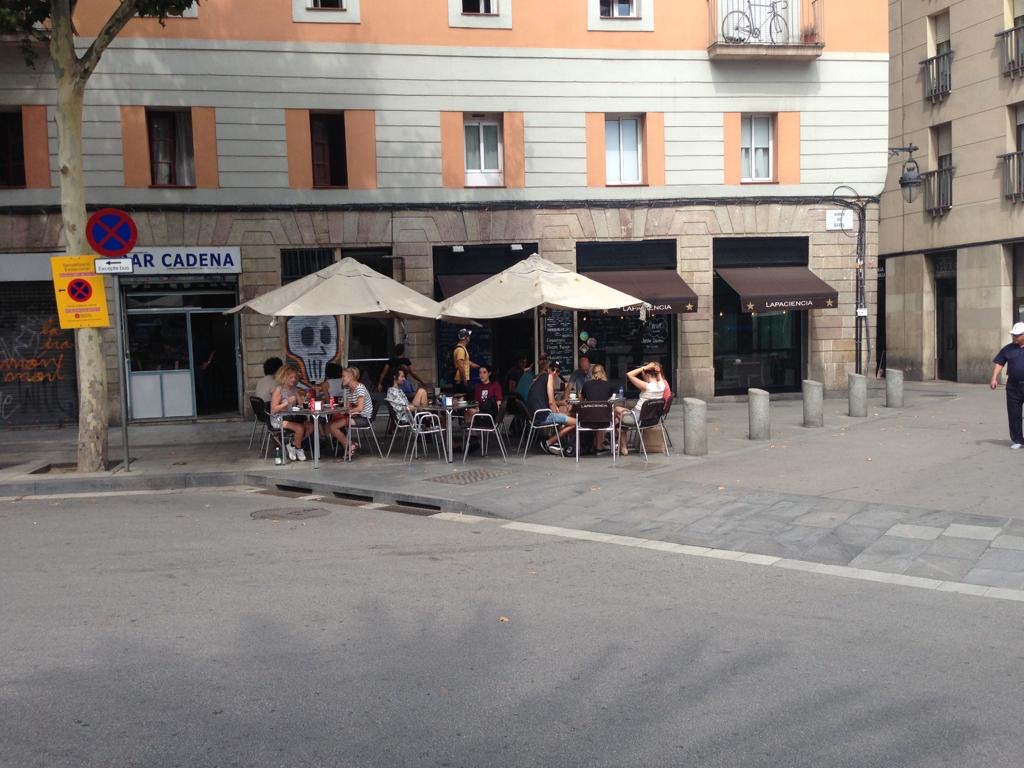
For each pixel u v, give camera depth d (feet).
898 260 91.30
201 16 57.82
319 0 59.26
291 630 18.86
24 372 58.29
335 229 60.29
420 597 21.26
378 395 59.21
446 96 61.16
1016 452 39.11
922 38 86.43
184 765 12.92
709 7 63.98
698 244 65.00
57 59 39.14
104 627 19.13
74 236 40.04
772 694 15.39
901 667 16.62
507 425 55.16
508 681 16.02
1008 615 19.72
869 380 68.39
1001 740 13.57
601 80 63.05
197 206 58.49
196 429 56.95
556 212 63.00
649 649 17.65
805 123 66.03
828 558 24.79
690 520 29.17
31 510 33.50
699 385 65.51
